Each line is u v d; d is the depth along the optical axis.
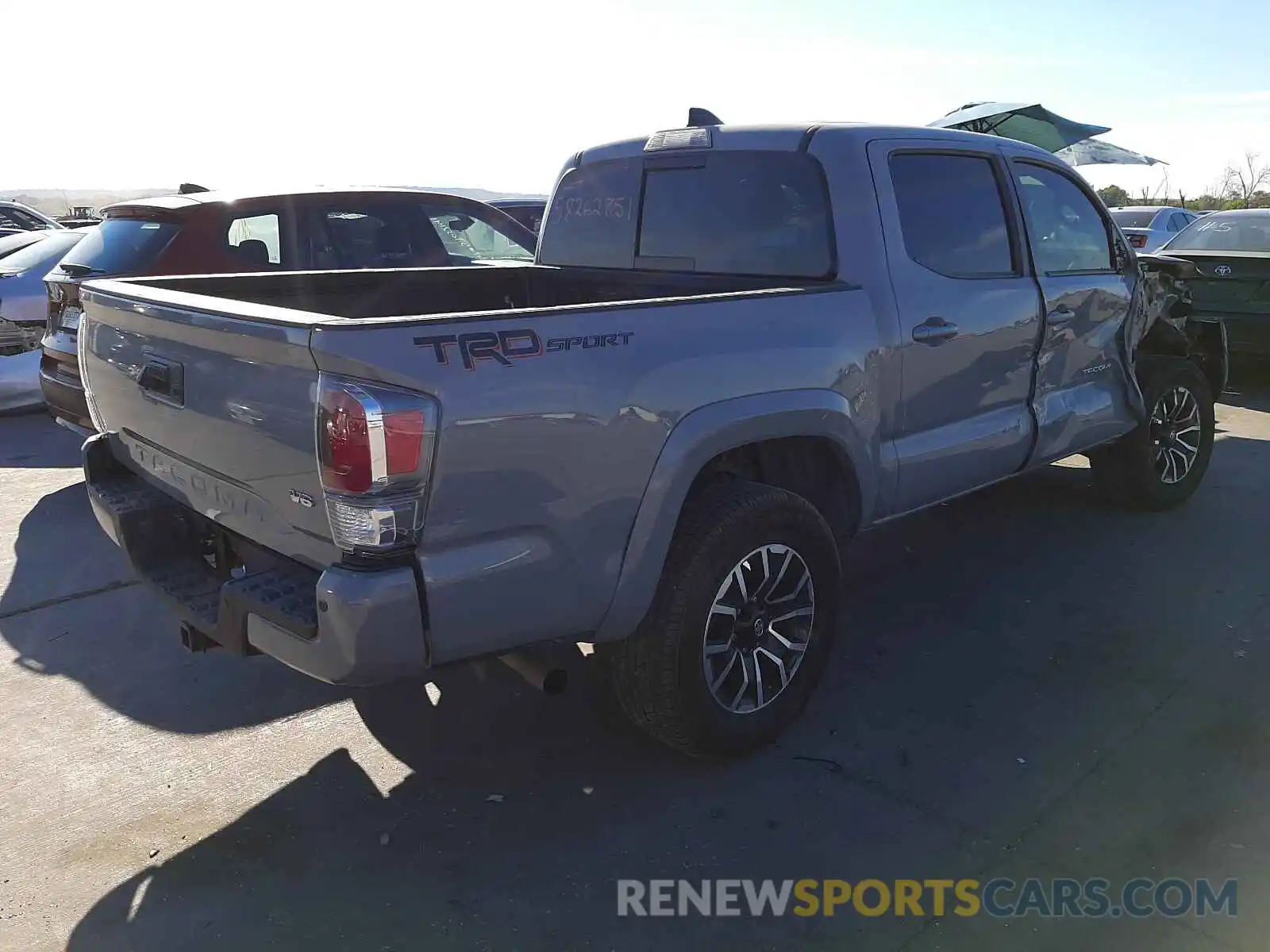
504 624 2.59
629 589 2.80
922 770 3.16
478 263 6.94
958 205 4.01
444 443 2.36
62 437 7.50
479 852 2.80
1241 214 9.38
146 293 3.01
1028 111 9.55
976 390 4.07
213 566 3.07
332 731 3.44
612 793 3.07
